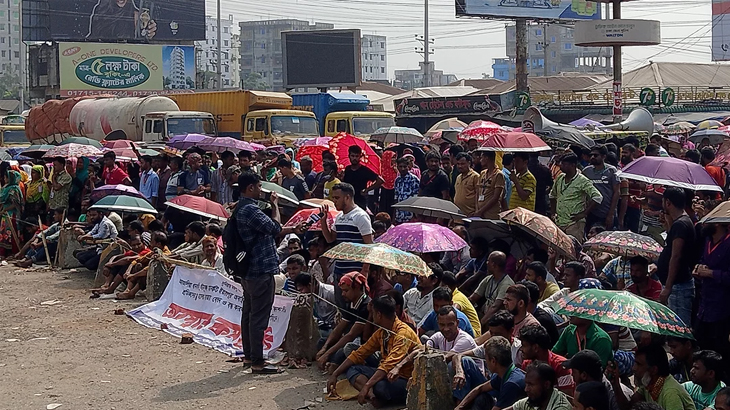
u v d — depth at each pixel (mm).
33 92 63438
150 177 15820
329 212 10539
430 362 7250
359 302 8352
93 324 11273
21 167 19922
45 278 14648
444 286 8195
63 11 59281
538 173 13312
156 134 26938
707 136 20734
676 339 7117
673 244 7996
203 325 10734
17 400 8227
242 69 140500
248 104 29172
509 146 11914
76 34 59656
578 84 47125
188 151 16172
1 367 9367
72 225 15539
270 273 8930
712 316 7625
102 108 29469
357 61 50875
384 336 7906
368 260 8008
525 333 6645
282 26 137500
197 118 27516
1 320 11609
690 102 38031
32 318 11703
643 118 21859
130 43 61875
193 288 11164
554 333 7312
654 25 35188
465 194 12344
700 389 6648
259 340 8922
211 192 15180
